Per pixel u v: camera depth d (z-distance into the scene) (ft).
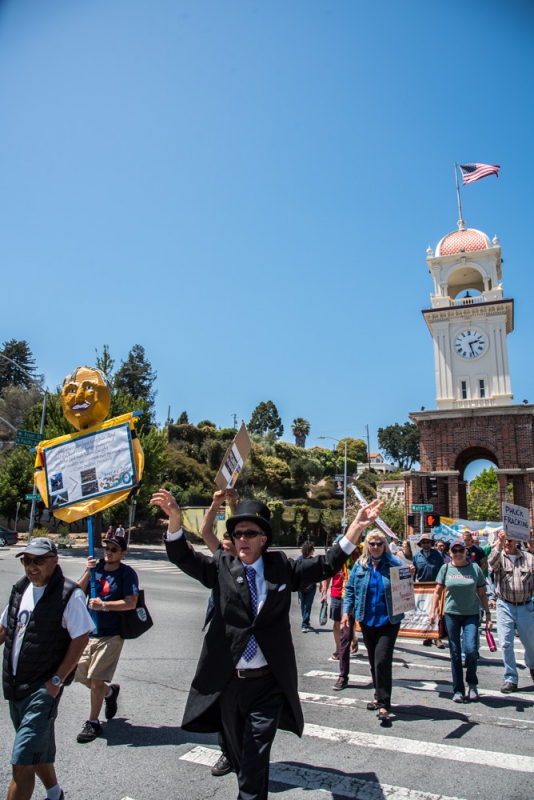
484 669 27.22
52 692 11.77
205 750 16.03
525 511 24.57
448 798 13.32
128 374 250.37
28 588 12.64
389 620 19.61
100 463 19.95
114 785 13.65
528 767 15.17
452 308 117.50
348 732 17.85
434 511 109.50
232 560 12.95
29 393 193.67
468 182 116.47
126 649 29.09
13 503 136.67
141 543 141.18
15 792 11.18
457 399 115.85
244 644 11.78
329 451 288.10
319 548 180.14
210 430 223.92
